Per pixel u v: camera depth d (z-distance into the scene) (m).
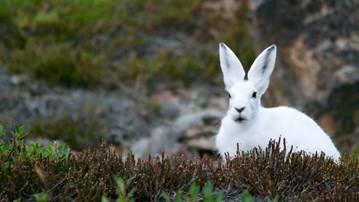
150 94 17.38
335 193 7.43
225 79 9.39
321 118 15.17
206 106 17.19
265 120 8.95
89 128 15.18
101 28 18.84
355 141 14.88
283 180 7.63
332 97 15.04
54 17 18.66
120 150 14.52
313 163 8.02
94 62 17.55
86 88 16.98
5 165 7.55
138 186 7.60
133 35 18.95
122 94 17.02
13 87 16.28
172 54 18.64
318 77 15.11
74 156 8.15
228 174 7.89
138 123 15.93
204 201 7.03
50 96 16.20
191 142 14.84
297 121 9.02
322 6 15.21
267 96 15.98
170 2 20.09
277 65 15.62
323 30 15.20
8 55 17.53
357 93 14.97
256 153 8.18
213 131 15.26
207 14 19.72
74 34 18.48
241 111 8.70
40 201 6.83
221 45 9.43
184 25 19.53
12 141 8.39
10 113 15.30
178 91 17.61
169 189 7.75
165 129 15.36
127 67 17.88
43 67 16.98
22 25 18.36
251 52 18.03
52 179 7.42
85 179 7.57
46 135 14.54
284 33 15.47
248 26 16.89
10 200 7.31
